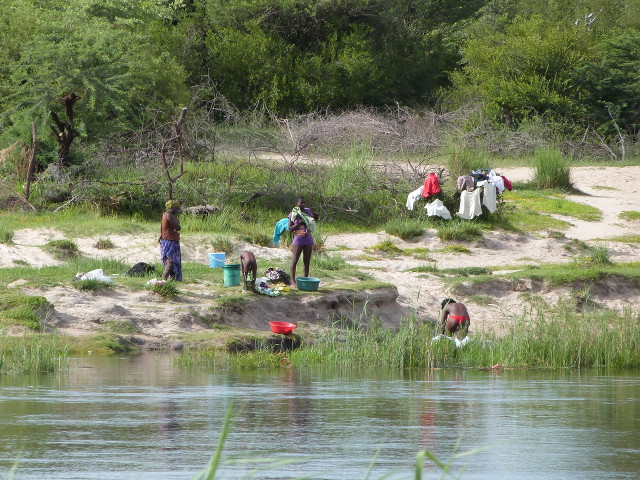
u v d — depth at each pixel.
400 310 48.12
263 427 20.88
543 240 65.00
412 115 106.62
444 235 64.25
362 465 17.09
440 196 68.81
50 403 23.89
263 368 33.84
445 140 89.25
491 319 48.03
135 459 17.31
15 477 15.77
